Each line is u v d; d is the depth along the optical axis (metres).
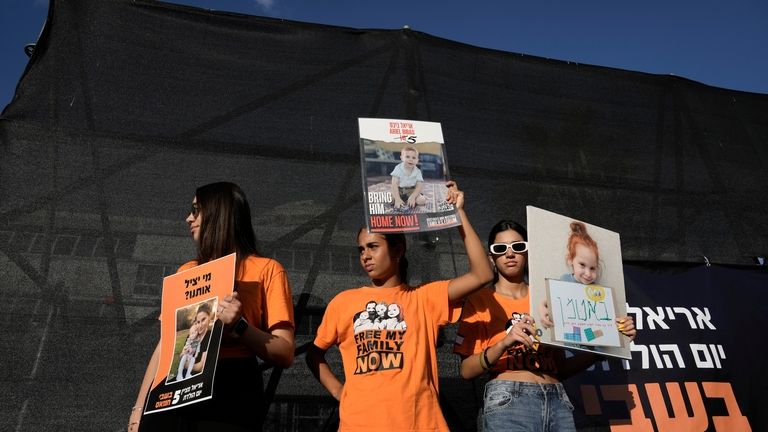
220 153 3.35
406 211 2.64
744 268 3.75
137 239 3.05
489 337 2.73
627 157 4.05
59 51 3.31
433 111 3.79
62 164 3.09
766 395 3.39
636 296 3.50
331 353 3.08
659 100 4.31
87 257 2.94
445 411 3.09
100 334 2.81
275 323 2.20
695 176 4.13
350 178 3.48
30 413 2.61
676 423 3.21
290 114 3.54
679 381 3.31
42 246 2.91
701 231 3.96
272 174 3.38
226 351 2.12
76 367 2.73
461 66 3.98
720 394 3.33
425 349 2.47
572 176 3.89
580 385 3.19
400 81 3.81
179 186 3.21
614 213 3.86
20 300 2.78
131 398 2.74
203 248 2.31
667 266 3.65
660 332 3.42
